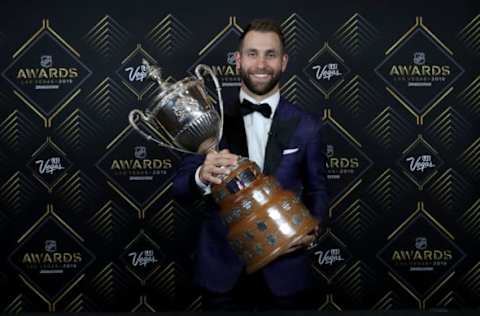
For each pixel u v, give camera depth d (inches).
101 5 119.0
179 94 78.4
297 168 88.1
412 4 120.0
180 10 119.1
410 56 120.4
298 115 90.0
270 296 88.5
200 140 79.4
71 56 119.4
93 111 120.1
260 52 86.5
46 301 121.4
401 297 122.2
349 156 121.0
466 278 122.3
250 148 91.8
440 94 120.9
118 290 121.6
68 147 120.3
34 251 121.0
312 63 120.0
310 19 119.6
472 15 120.3
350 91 120.3
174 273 121.6
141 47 119.4
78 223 121.0
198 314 50.8
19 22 119.0
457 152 121.3
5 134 119.9
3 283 121.0
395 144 121.1
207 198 89.3
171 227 121.4
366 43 120.0
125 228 121.1
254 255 75.3
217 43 119.4
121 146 120.6
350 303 122.2
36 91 119.6
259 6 119.3
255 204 75.8
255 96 90.6
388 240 121.8
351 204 121.5
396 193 121.5
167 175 121.0
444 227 121.9
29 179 120.4
